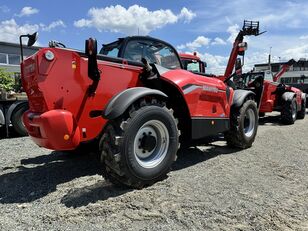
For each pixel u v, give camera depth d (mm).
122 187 3537
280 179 3982
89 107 3654
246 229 2664
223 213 2939
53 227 2684
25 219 2834
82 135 3621
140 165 3457
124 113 3383
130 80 3973
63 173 4199
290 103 10102
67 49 3490
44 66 3328
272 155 5273
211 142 6309
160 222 2768
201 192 3445
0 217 2883
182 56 8648
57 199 3268
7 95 7418
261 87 7836
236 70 6426
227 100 5258
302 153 5465
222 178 3961
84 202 3158
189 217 2855
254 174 4172
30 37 3748
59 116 3318
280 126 9602
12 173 4254
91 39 3412
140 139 3568
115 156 3260
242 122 5551
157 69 4051
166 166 3732
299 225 2756
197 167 4453
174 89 4258
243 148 5742
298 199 3330
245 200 3250
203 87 4578
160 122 3648
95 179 3875
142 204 3100
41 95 3408
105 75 3750
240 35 9539
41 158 5086
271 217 2881
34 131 3600
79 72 3543
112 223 2746
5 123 7434
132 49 4473
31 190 3559
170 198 3260
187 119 4445
